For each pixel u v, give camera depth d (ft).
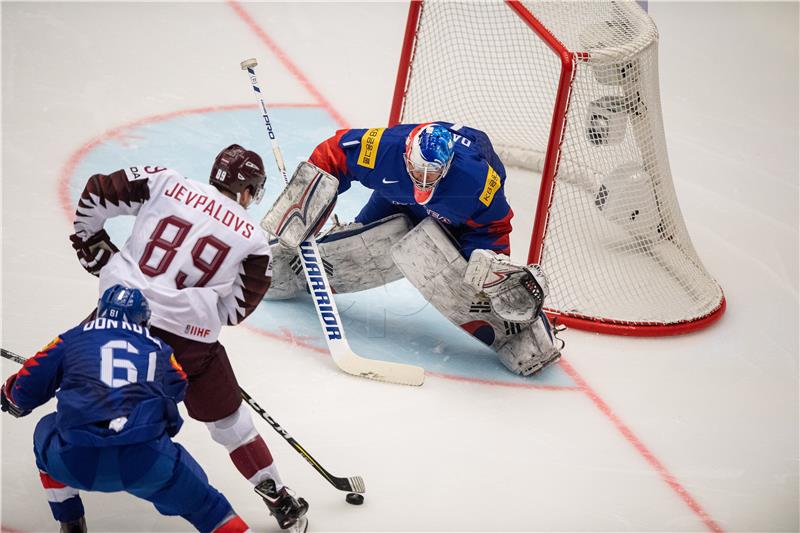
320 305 53.52
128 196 39.47
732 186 84.99
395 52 100.32
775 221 80.28
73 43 87.51
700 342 62.64
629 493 47.73
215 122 78.59
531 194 77.77
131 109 78.07
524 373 55.52
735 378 59.11
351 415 49.85
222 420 40.60
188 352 39.04
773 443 53.36
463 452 48.57
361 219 59.72
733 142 92.84
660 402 55.62
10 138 70.33
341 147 51.88
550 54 88.38
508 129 81.97
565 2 70.74
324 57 95.71
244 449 40.52
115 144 72.23
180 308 38.42
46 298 54.19
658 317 63.10
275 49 94.99
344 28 103.30
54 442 35.01
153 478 35.17
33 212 62.03
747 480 50.08
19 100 76.13
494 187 51.06
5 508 40.70
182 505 36.19
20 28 88.28
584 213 72.79
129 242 39.55
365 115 85.61
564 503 46.19
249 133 77.77
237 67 89.66
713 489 49.01
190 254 38.68
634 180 67.62
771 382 59.16
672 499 47.85
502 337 55.36
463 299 54.08
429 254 53.31
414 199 51.70
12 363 48.62
